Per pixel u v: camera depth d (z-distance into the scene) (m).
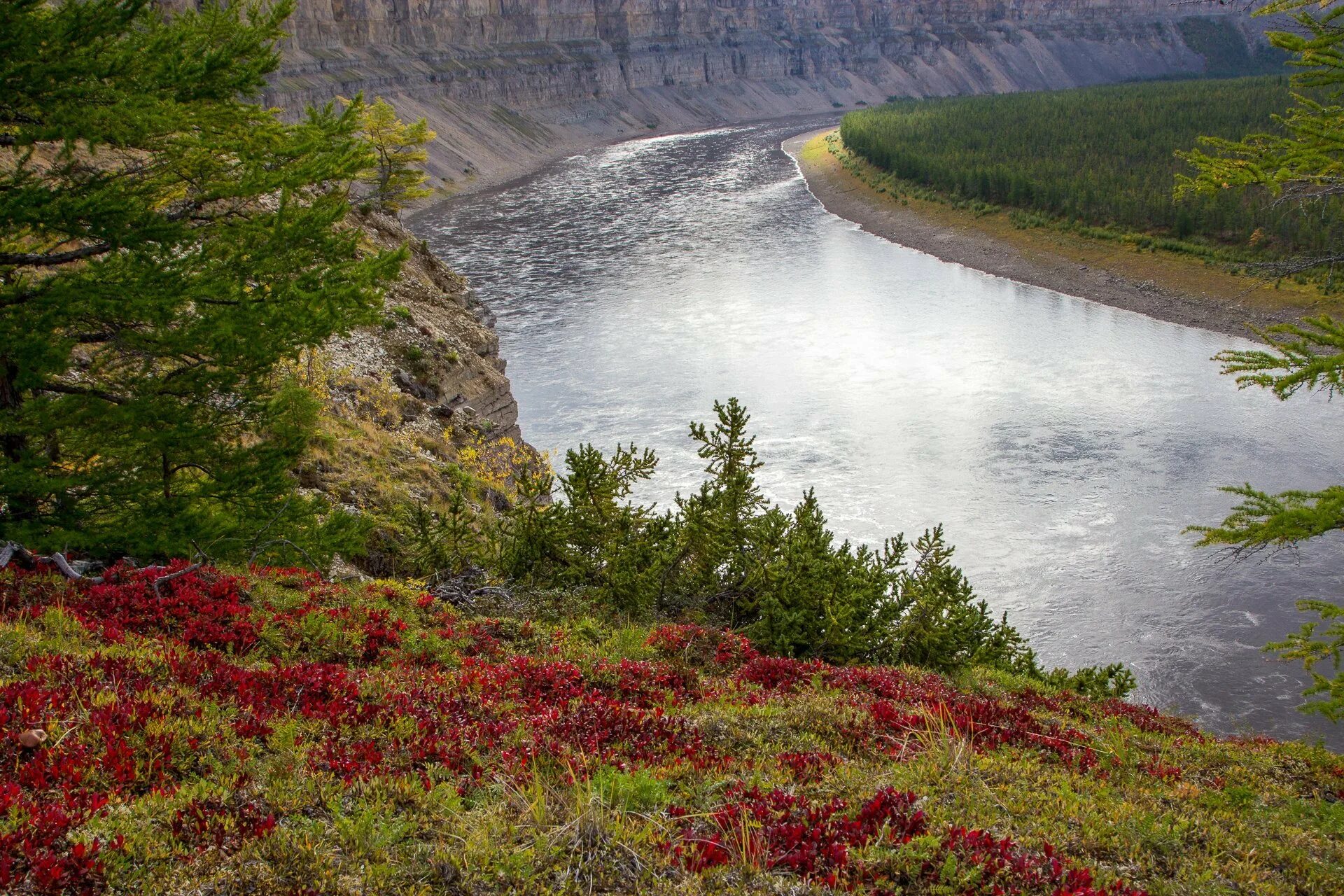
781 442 54.06
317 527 16.61
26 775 5.98
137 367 15.53
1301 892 7.33
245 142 14.23
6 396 13.53
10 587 10.05
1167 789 9.54
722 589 17.05
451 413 35.44
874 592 16.28
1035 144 170.25
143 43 13.14
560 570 16.56
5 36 11.53
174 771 6.56
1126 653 34.75
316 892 5.43
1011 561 41.19
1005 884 6.26
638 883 5.89
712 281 95.31
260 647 10.09
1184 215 104.62
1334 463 51.00
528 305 85.06
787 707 10.22
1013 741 10.05
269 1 14.30
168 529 14.01
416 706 8.49
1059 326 81.56
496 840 6.15
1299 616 36.81
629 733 8.61
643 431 55.25
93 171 13.47
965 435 55.41
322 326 13.90
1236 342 76.88
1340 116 10.47
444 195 153.88
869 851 6.45
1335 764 11.91
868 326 80.00
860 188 152.00
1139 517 45.03
